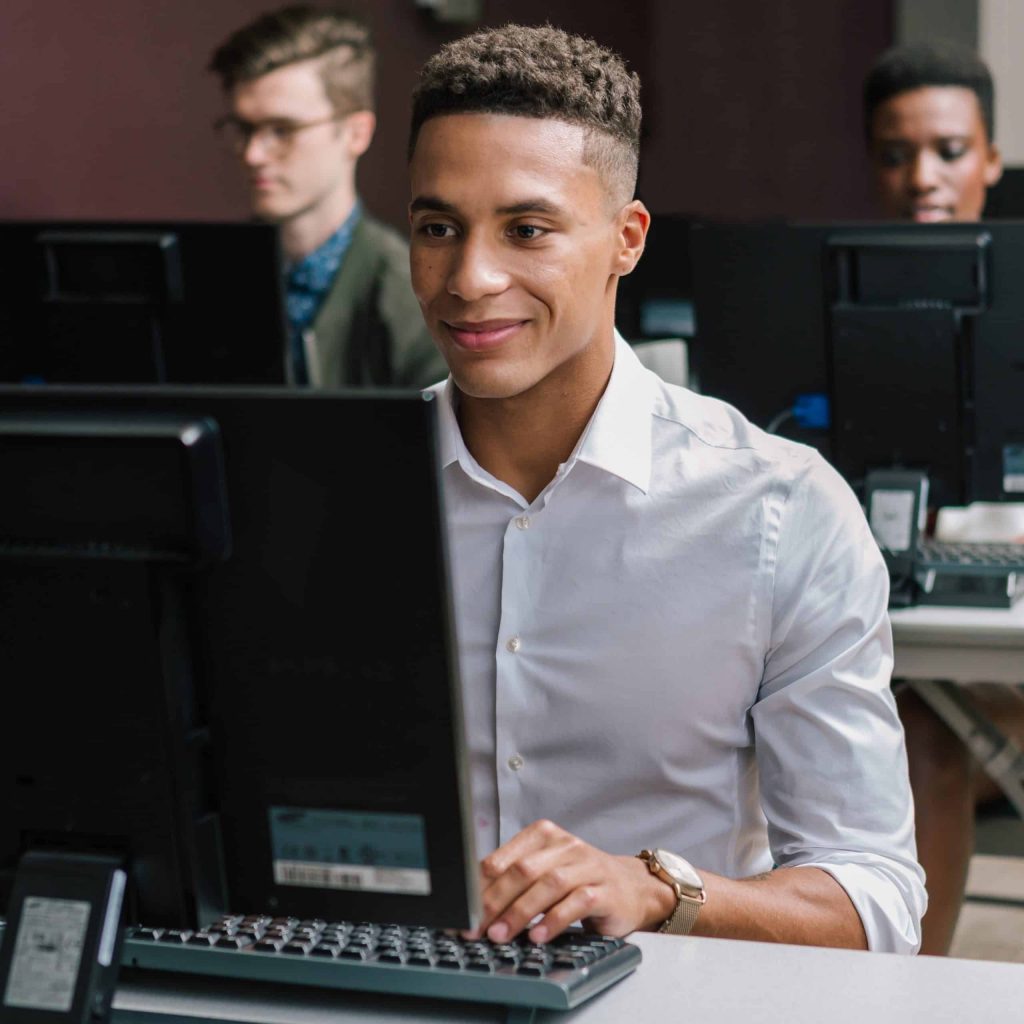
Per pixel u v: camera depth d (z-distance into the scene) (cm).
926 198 367
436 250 145
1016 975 122
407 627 104
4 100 399
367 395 101
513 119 141
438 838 106
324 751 107
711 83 633
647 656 157
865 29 611
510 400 155
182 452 103
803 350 264
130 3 430
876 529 252
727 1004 118
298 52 390
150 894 111
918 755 253
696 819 160
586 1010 118
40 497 106
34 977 109
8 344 272
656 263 298
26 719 111
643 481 157
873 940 145
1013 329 254
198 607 107
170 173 444
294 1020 118
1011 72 587
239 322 264
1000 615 242
